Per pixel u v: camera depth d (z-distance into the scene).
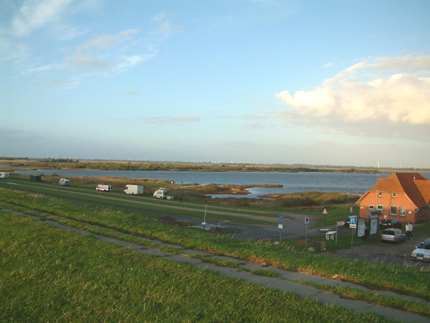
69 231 18.80
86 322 8.75
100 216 24.83
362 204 52.72
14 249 15.12
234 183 181.88
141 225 22.06
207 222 41.09
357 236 35.12
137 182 131.38
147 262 13.02
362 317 8.29
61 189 71.81
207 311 8.79
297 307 8.86
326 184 185.88
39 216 25.05
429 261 26.05
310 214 57.12
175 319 8.48
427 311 8.75
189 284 10.53
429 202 51.06
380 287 10.77
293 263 13.09
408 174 55.12
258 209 61.97
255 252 14.91
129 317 8.80
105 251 14.54
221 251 15.43
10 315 9.31
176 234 19.41
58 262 13.01
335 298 9.79
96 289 10.55
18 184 75.62
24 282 11.43
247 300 9.34
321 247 29.48
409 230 38.44
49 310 9.48
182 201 69.31
